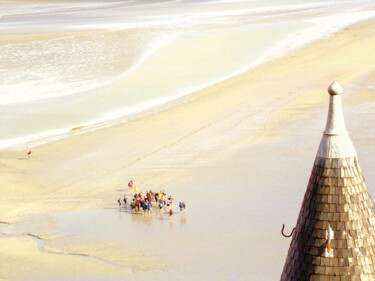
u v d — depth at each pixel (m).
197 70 120.06
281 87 106.44
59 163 77.56
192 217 58.78
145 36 153.50
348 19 170.62
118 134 87.31
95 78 114.06
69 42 146.38
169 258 50.94
